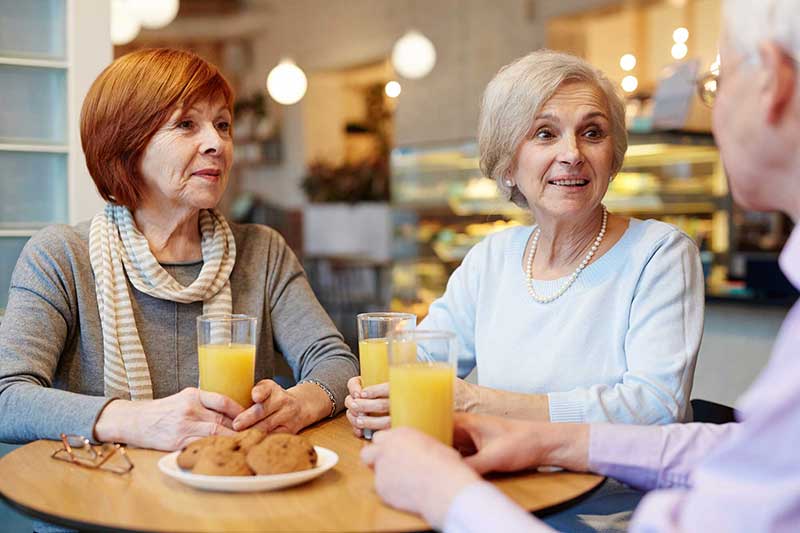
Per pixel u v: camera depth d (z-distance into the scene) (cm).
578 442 138
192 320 200
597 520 167
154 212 201
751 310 361
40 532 160
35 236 197
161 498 127
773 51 96
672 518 96
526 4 661
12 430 166
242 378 158
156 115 189
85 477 138
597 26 639
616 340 173
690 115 414
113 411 159
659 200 481
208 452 132
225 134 201
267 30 1005
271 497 127
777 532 86
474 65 714
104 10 269
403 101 792
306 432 169
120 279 194
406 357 131
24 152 266
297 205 991
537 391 177
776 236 464
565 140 173
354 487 131
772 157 99
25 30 265
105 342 191
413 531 113
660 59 603
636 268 174
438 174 663
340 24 898
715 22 570
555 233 182
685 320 168
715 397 376
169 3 541
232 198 1086
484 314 192
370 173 893
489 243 199
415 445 118
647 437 139
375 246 870
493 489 109
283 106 1005
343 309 858
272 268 218
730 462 90
